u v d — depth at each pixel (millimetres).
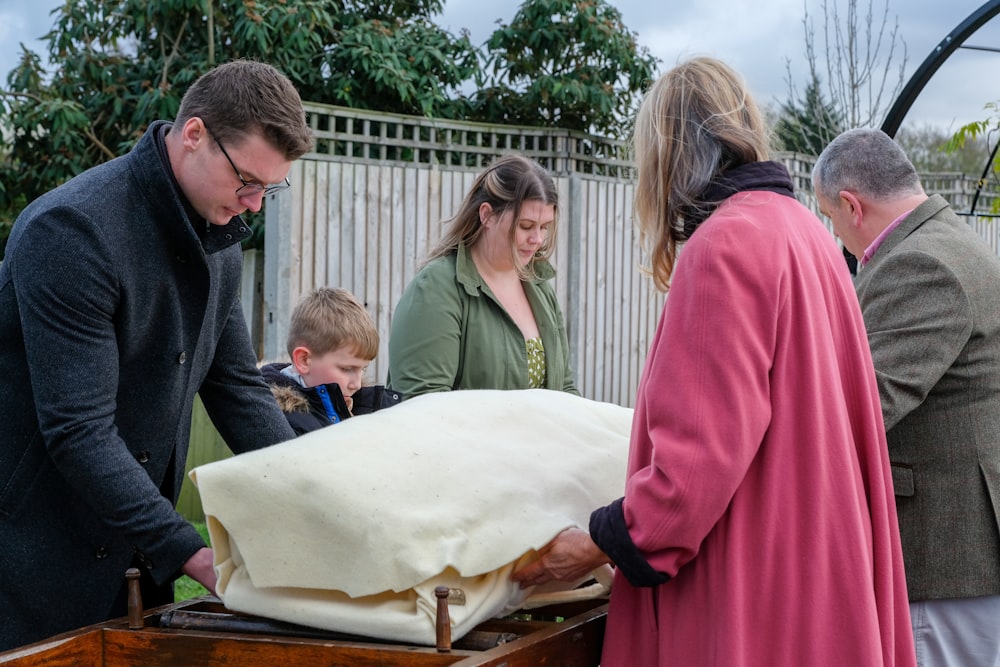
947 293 2477
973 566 2510
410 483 1625
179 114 1890
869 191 2742
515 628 1734
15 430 1861
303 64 8555
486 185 2824
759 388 1532
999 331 2529
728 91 1728
